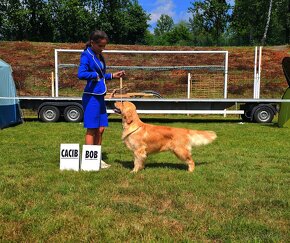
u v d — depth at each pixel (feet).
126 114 17.63
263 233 10.56
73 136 30.91
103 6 166.61
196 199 13.56
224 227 10.89
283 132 34.55
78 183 15.61
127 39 177.06
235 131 35.35
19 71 71.00
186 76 69.82
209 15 152.87
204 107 44.83
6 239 9.96
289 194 14.28
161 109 44.57
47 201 13.09
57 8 156.76
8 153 22.47
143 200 13.46
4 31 157.17
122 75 19.15
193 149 24.59
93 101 18.06
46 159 20.68
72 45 95.20
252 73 71.10
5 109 37.52
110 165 19.35
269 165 19.72
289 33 167.84
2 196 13.70
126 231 10.52
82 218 11.51
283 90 67.00
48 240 9.99
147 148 17.60
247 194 14.25
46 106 42.78
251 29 167.32
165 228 10.80
